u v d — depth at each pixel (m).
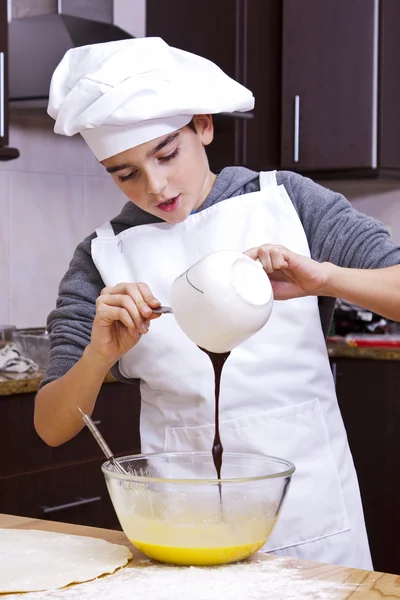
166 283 1.70
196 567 1.15
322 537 1.62
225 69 3.80
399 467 3.28
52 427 1.63
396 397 3.28
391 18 3.60
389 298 1.47
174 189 1.56
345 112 3.65
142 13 4.01
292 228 1.67
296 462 1.63
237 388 1.64
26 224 3.48
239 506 1.16
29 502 2.71
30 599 1.05
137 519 1.17
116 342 1.50
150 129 1.49
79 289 1.76
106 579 1.11
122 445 2.99
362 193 4.13
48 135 3.55
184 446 1.68
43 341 3.07
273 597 1.03
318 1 3.67
